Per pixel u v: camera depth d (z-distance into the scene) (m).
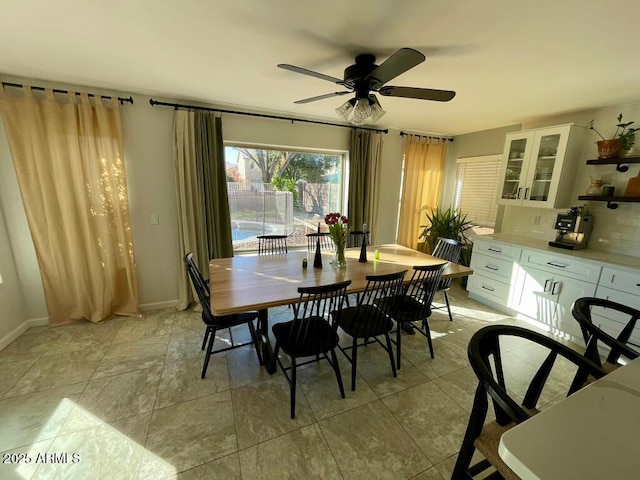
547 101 2.64
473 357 0.94
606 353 2.45
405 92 1.87
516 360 2.38
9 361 2.18
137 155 2.84
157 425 1.64
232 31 1.58
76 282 2.70
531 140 3.06
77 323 2.78
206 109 2.94
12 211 2.47
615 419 0.72
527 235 3.43
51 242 2.57
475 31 1.52
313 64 2.00
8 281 2.46
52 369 2.10
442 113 3.18
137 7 1.37
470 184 4.23
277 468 1.41
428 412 1.79
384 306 2.29
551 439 0.65
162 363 2.20
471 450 1.01
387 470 1.41
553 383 2.07
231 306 1.63
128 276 2.88
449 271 2.43
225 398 1.86
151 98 2.78
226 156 3.41
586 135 2.87
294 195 3.85
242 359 2.28
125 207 2.79
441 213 4.65
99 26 1.54
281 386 1.98
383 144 4.05
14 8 1.37
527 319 3.03
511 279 3.10
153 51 1.83
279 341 1.85
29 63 2.04
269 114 3.27
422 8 1.33
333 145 3.73
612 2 1.24
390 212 4.36
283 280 2.12
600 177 2.77
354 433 1.62
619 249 2.66
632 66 1.86
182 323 2.84
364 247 2.66
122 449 1.49
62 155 2.47
